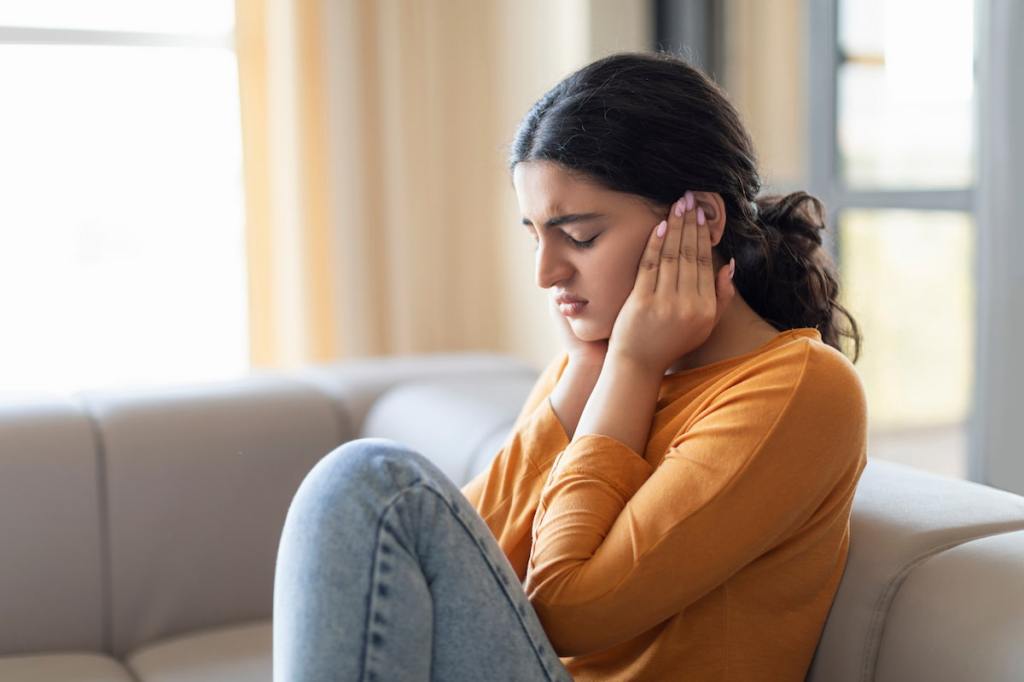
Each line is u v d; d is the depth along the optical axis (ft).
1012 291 6.74
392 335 10.85
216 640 5.73
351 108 10.52
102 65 10.41
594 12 9.61
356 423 6.49
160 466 5.91
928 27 7.27
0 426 5.71
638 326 3.47
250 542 6.06
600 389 3.53
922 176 7.41
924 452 7.59
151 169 10.66
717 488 3.14
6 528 5.57
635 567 3.13
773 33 8.67
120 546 5.83
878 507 3.69
